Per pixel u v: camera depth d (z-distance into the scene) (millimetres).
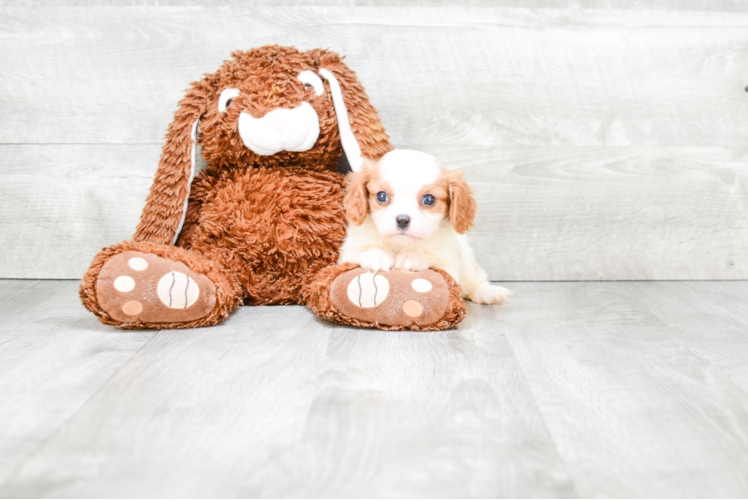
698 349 1119
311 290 1255
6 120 1559
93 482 680
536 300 1459
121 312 1151
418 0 1538
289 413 841
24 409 847
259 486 674
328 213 1361
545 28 1559
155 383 935
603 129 1601
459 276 1379
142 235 1383
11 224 1604
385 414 843
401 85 1563
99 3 1515
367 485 679
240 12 1527
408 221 1192
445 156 1595
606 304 1425
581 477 702
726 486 692
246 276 1356
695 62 1586
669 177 1627
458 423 821
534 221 1633
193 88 1377
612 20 1564
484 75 1566
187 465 714
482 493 668
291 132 1303
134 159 1581
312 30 1540
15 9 1507
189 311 1180
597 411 863
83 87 1547
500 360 1048
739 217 1656
